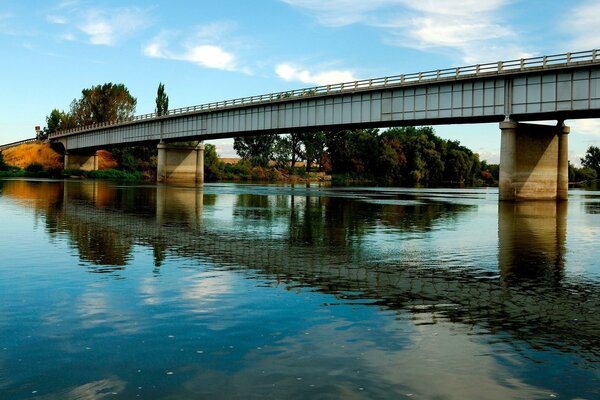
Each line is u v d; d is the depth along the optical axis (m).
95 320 12.45
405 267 19.67
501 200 61.62
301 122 85.94
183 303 14.01
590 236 29.92
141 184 104.75
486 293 15.55
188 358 10.03
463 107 65.69
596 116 60.25
